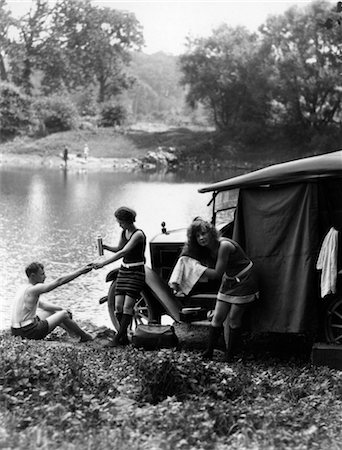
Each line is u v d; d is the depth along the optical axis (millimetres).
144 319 10266
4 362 6980
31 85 104875
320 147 70188
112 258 9539
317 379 7668
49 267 17516
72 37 107750
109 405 6113
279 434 5395
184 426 5508
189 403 6012
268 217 8898
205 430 5453
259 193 9016
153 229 23922
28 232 23531
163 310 10312
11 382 6625
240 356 9141
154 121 104250
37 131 80500
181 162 70000
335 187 8688
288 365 8602
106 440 5141
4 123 79688
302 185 8672
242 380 7293
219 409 5941
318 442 5387
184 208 30453
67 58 106688
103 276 16578
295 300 8617
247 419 5781
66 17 106875
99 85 122312
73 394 6461
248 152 73125
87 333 10156
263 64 75188
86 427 5508
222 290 8719
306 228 8594
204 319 9938
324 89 71812
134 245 9531
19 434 5164
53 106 81750
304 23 72062
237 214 9141
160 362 6723
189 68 82000
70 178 49219
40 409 5820
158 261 10133
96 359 8078
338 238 8570
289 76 71938
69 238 22297
